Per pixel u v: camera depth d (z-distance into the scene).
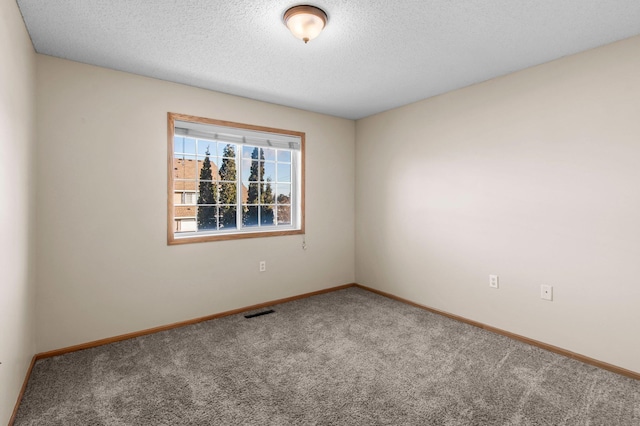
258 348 2.57
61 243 2.48
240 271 3.43
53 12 1.88
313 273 4.04
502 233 2.85
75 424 1.69
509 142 2.79
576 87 2.39
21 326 1.95
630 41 2.15
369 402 1.88
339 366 2.29
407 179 3.71
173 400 1.89
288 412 1.79
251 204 3.69
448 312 3.30
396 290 3.88
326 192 4.14
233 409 1.81
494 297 2.92
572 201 2.42
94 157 2.61
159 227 2.92
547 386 2.04
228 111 3.31
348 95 3.37
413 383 2.07
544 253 2.58
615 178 2.21
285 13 1.88
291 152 3.96
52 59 2.43
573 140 2.41
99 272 2.64
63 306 2.49
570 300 2.44
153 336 2.81
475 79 2.92
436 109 3.38
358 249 4.41
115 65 2.61
